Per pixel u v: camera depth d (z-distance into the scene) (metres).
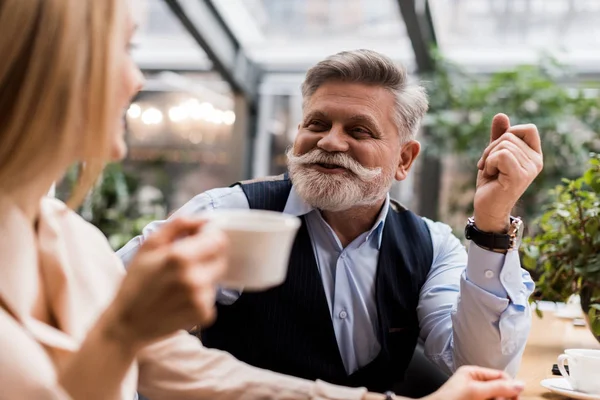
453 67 4.57
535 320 2.08
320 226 1.42
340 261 1.42
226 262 0.64
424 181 4.91
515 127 1.21
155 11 4.94
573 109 4.27
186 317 0.56
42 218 0.75
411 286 1.48
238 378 0.91
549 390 1.22
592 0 4.44
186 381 0.91
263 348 1.38
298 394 0.88
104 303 0.81
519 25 4.74
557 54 4.76
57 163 0.63
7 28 0.58
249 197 1.46
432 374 1.57
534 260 1.57
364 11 4.88
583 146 4.12
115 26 0.61
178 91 5.55
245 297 1.38
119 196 4.88
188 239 0.57
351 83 1.38
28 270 0.68
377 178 1.37
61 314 0.74
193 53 5.43
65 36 0.58
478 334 1.27
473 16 4.69
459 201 4.62
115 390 0.58
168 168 5.54
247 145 5.52
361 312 1.43
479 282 1.26
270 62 5.42
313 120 1.39
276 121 5.61
